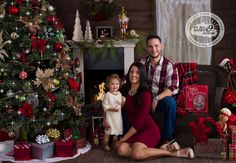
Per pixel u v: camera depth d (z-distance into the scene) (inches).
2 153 124.5
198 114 137.7
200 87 133.3
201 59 165.0
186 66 144.7
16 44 122.6
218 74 145.3
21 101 117.7
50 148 120.2
